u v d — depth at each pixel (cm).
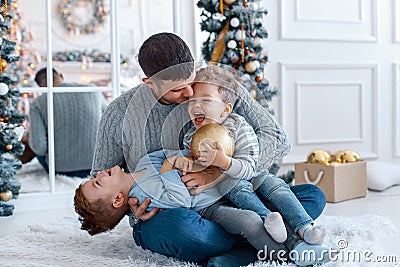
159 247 202
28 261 210
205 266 203
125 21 564
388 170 379
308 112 417
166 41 202
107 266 203
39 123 404
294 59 413
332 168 331
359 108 429
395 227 262
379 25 432
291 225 203
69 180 391
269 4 406
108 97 541
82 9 563
